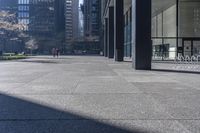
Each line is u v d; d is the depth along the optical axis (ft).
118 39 139.95
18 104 34.27
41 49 452.35
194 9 146.61
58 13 522.88
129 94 41.01
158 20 175.63
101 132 23.16
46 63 132.77
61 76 67.67
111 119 27.12
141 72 76.07
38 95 40.40
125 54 209.87
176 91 43.52
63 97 38.73
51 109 31.48
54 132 23.22
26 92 43.14
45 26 484.74
